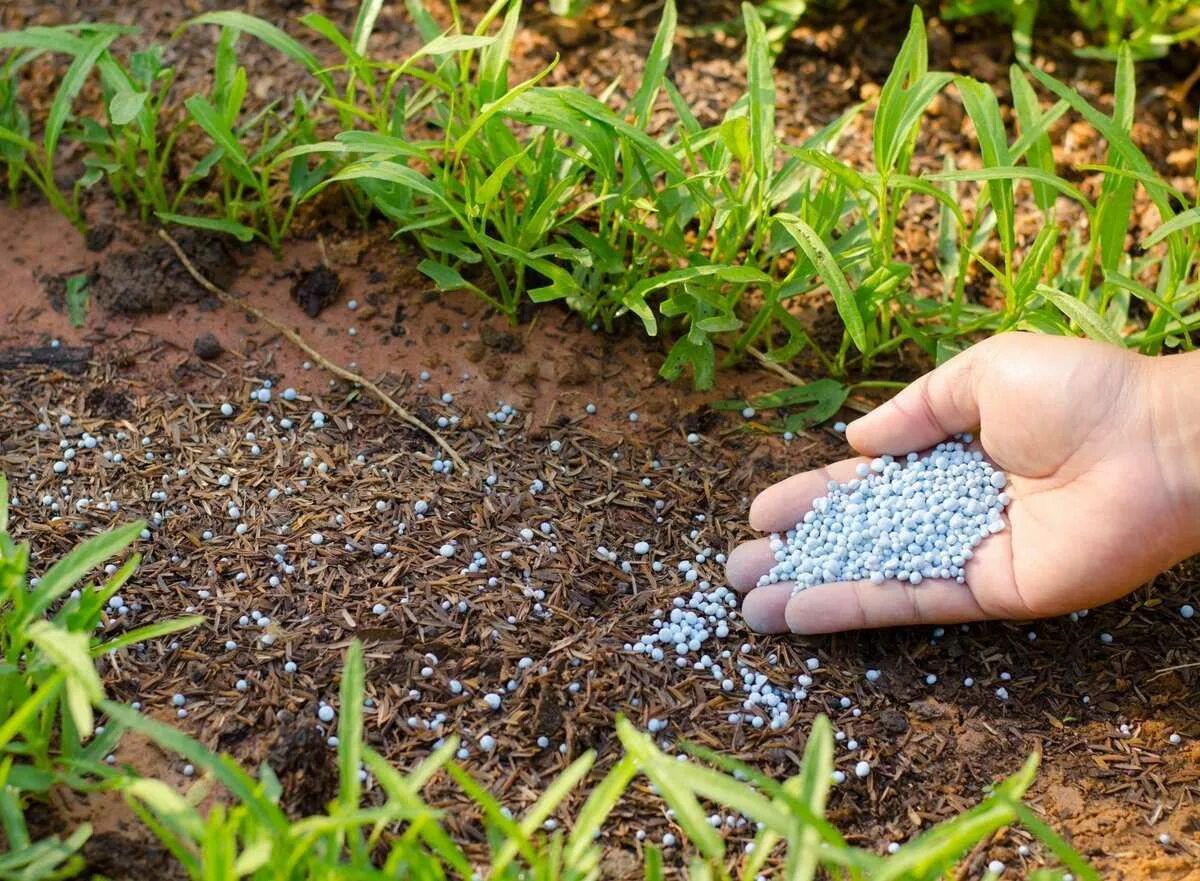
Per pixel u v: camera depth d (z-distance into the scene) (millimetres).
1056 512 943
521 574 974
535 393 1039
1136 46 1161
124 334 1045
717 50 1165
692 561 989
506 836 895
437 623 953
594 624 961
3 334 1040
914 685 953
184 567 962
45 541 965
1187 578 988
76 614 878
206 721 918
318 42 1154
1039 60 1176
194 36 1151
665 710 939
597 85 1142
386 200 1051
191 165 1097
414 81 1136
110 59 1038
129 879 876
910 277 1081
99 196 1090
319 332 1052
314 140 1065
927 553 960
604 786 841
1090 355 936
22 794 887
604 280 1062
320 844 874
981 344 960
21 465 993
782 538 986
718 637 964
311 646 942
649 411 1037
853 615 956
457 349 1051
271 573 964
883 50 1170
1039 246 1002
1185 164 1132
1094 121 994
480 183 1039
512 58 1148
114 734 890
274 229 1068
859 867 842
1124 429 928
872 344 1043
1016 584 947
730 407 1037
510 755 920
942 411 975
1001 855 901
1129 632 971
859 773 923
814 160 973
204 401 1023
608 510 1002
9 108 1079
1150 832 911
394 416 1024
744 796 824
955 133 1142
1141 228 1106
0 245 1073
